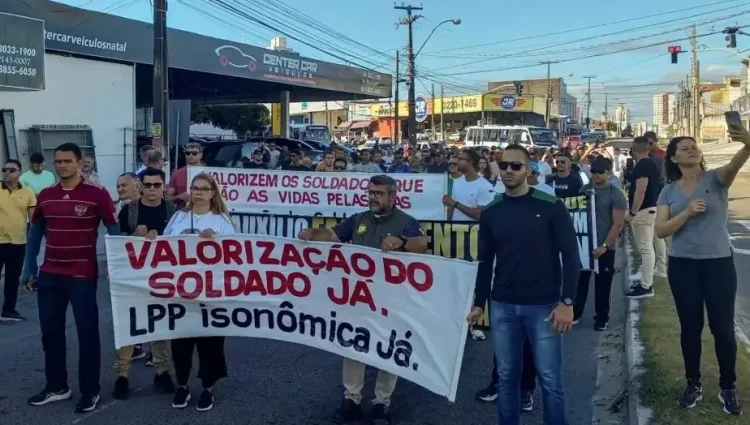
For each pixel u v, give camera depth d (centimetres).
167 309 547
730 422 489
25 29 1603
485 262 450
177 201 771
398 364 498
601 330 798
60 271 538
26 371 644
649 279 898
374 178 523
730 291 498
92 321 543
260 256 537
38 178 1034
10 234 807
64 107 1894
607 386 620
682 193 503
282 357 687
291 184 844
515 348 442
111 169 2050
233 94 3622
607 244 760
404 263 491
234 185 855
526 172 432
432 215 784
